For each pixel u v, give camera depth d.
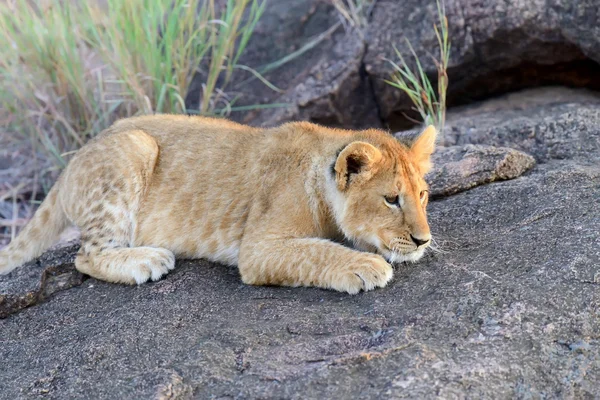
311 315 8.60
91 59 16.03
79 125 15.52
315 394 7.17
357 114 16.22
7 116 15.61
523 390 7.15
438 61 15.42
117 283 10.28
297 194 9.81
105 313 9.45
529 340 7.57
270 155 10.27
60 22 15.09
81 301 9.95
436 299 8.36
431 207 11.00
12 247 11.44
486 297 8.17
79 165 10.89
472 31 15.16
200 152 10.79
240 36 17.28
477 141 13.40
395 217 9.31
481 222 10.30
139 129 11.15
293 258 9.50
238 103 16.48
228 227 10.37
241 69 16.86
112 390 7.74
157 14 15.20
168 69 14.95
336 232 10.03
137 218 10.77
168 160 10.88
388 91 15.92
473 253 9.41
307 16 17.28
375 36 16.05
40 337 9.16
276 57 16.98
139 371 7.98
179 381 7.64
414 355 7.39
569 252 8.79
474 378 7.11
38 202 14.98
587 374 7.37
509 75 15.73
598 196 10.18
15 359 8.75
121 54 14.72
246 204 10.30
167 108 15.41
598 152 12.07
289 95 16.20
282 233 9.75
